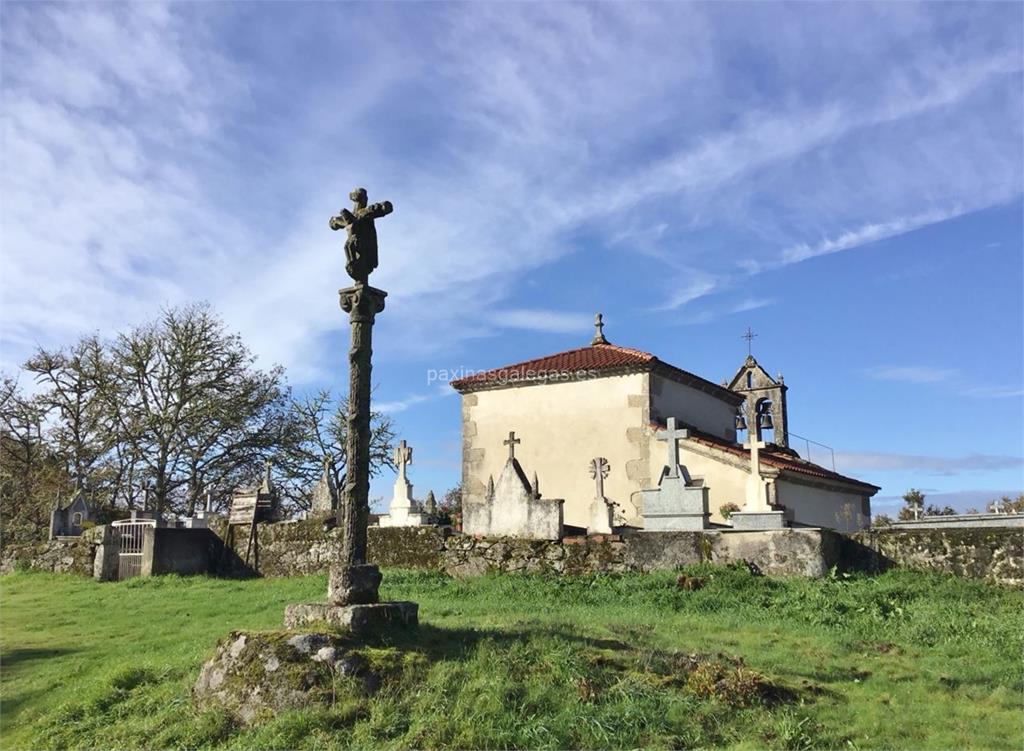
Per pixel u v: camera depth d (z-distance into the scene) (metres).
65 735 7.54
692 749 6.56
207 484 37.50
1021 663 9.12
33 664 10.44
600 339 25.53
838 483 23.88
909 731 7.00
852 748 6.62
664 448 20.41
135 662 9.68
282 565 19.69
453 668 7.64
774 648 9.62
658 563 14.91
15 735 7.84
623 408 21.17
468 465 22.83
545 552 15.91
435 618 10.98
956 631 10.56
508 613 11.73
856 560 14.45
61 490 36.00
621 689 7.40
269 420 39.47
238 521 20.89
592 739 6.61
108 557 20.44
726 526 16.42
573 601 13.53
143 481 36.06
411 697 7.18
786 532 14.05
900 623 11.12
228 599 15.53
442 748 6.42
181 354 36.12
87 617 14.33
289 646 7.56
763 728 6.95
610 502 18.28
